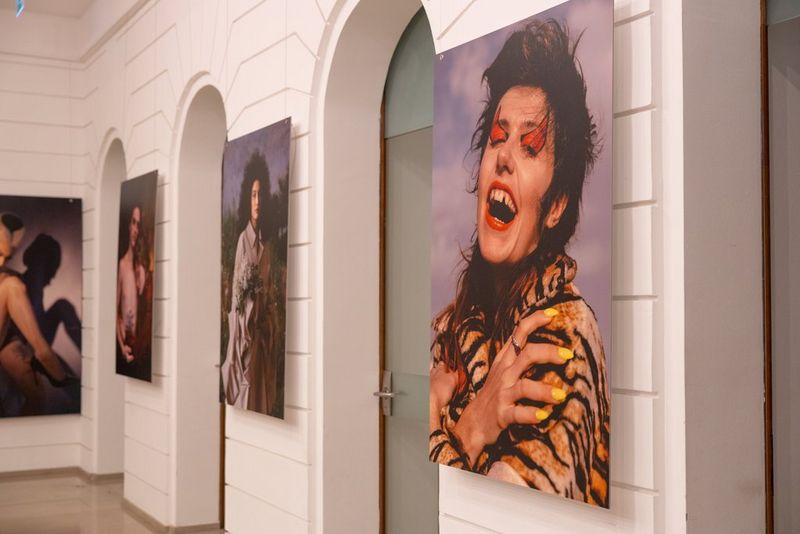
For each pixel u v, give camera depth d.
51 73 11.76
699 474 3.61
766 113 3.82
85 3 11.25
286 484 6.59
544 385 4.09
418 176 6.06
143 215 9.31
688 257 3.62
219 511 8.83
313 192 6.40
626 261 3.83
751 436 3.74
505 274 4.35
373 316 6.38
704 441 3.63
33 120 11.69
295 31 6.61
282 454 6.65
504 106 4.38
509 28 4.37
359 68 6.28
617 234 3.87
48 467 11.68
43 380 11.57
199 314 8.82
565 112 4.04
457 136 4.70
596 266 3.87
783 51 3.76
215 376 8.87
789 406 3.70
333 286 6.27
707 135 3.69
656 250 3.71
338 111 6.32
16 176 11.59
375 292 6.39
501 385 4.35
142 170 9.67
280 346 6.51
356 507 6.27
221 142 8.89
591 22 3.92
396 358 6.25
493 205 4.43
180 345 8.74
